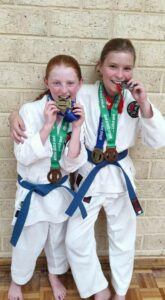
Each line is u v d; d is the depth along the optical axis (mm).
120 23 1546
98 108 1515
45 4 1489
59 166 1488
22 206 1517
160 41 1587
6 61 1567
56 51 1572
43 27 1526
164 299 1787
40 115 1467
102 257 1979
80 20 1527
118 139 1520
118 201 1616
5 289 1800
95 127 1516
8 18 1497
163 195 1868
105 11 1521
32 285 1833
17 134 1417
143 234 1955
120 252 1703
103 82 1526
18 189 1562
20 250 1626
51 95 1467
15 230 1543
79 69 1435
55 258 1741
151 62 1620
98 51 1589
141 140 1633
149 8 1528
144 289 1847
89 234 1622
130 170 1584
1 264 1925
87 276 1677
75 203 1521
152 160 1787
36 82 1620
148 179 1827
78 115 1393
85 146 1549
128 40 1473
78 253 1629
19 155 1404
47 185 1503
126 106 1512
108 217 1664
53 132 1466
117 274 1729
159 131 1459
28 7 1488
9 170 1755
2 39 1528
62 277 1900
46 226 1607
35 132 1455
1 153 1719
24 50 1557
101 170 1529
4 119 1668
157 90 1674
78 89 1471
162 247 1987
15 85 1614
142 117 1455
